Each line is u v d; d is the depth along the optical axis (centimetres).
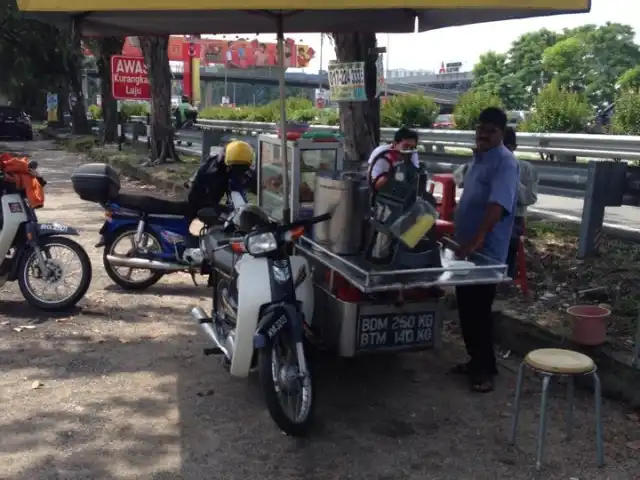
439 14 561
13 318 604
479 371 480
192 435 410
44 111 5009
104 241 680
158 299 676
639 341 445
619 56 6262
